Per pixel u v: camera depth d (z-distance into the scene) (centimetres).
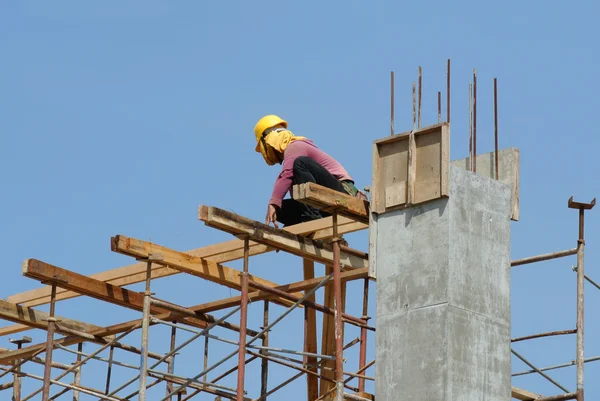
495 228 4712
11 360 6000
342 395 4569
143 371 5028
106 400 5597
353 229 5194
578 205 4928
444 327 4478
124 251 5116
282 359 5362
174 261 5256
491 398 4516
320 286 4981
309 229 5231
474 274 4600
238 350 4747
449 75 4800
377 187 4778
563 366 5006
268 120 5688
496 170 4966
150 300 5175
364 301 5353
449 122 4669
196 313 5481
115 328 5650
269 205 5344
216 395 5903
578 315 4866
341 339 4625
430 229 4616
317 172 5341
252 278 5509
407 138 4731
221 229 4862
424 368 4484
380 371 4591
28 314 5694
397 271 4653
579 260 4900
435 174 4641
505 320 4638
